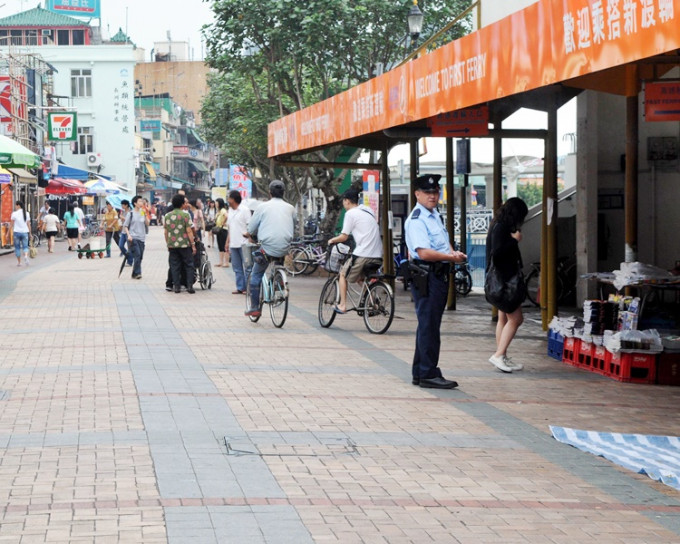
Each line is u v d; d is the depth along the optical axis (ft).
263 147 118.42
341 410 27.99
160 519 17.67
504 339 35.55
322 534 17.20
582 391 32.32
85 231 173.37
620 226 57.00
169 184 325.62
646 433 26.66
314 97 106.83
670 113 31.86
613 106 56.29
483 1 61.05
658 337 33.94
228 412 27.07
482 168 75.51
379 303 44.91
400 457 22.95
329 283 47.19
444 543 17.03
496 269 34.83
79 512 18.01
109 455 22.09
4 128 129.18
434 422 26.91
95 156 229.66
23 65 150.82
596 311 35.65
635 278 35.14
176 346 39.55
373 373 34.40
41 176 133.18
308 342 41.86
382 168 64.03
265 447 23.32
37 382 31.19
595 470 22.41
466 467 22.30
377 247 45.78
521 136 46.29
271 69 92.22
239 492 19.53
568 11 29.12
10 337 42.06
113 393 29.35
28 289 67.00
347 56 91.76
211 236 138.21
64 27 253.44
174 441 23.53
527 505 19.51
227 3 87.45
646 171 55.72
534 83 31.40
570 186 66.03
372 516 18.37
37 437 23.79
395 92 44.73
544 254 47.65
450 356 39.22
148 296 62.13
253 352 38.50
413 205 60.59
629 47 25.82
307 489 19.97
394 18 87.10
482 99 35.53
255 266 47.75
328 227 92.02
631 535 17.84
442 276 31.76
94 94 233.14
